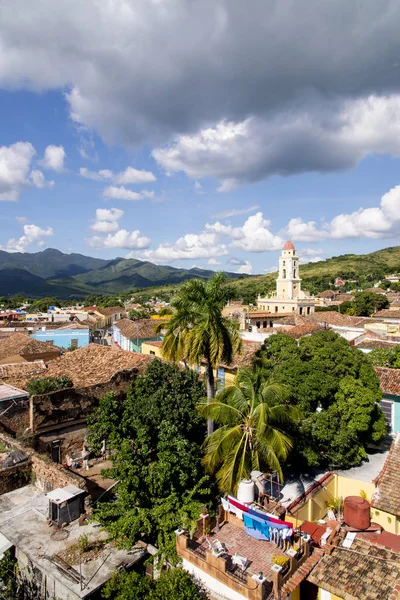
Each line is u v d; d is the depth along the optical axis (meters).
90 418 20.11
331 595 11.95
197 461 17.53
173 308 22.05
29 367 30.48
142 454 17.08
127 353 29.89
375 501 16.64
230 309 83.94
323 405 21.81
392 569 12.08
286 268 84.12
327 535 14.47
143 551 13.73
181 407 20.98
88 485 19.58
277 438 16.70
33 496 16.38
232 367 27.55
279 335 28.30
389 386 24.81
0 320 86.50
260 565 13.23
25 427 22.33
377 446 23.62
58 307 132.00
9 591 12.95
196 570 13.12
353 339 38.00
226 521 15.94
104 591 11.84
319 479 19.36
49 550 13.23
